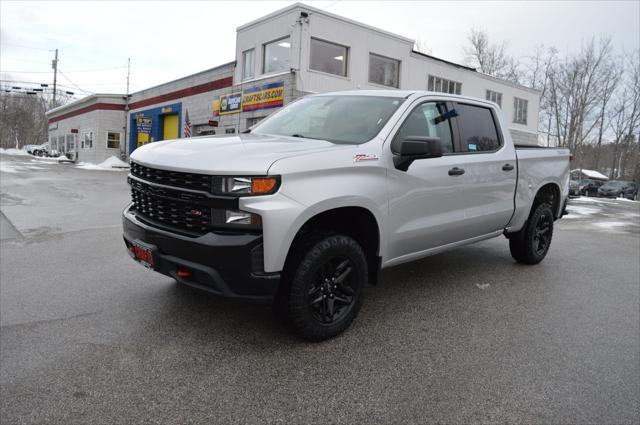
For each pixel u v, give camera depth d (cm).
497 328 379
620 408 268
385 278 507
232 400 262
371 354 323
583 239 824
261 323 367
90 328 352
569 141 4412
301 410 255
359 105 414
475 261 597
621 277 554
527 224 557
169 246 309
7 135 7881
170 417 245
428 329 371
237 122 2152
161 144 368
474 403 268
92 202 1075
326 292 334
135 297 421
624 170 5041
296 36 1794
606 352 342
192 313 384
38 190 1270
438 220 413
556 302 449
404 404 265
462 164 430
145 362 302
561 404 271
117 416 245
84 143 3716
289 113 454
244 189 287
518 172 509
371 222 357
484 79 2664
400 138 378
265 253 289
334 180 322
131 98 3350
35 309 389
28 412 246
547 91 4538
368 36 1998
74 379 279
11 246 612
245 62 2109
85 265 526
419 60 2244
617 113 4900
